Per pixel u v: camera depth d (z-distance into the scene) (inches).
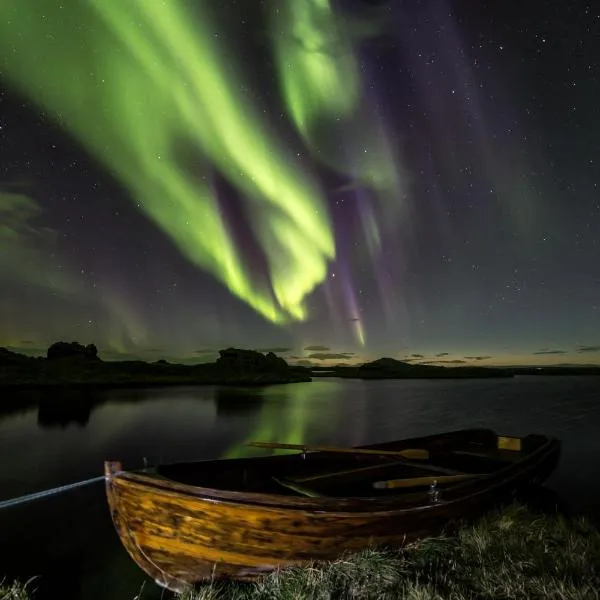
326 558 227.5
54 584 263.7
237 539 220.4
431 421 1366.9
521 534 256.1
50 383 2593.5
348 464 361.4
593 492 496.7
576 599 184.2
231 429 1141.1
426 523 253.3
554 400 2258.9
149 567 235.8
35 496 294.2
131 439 970.1
